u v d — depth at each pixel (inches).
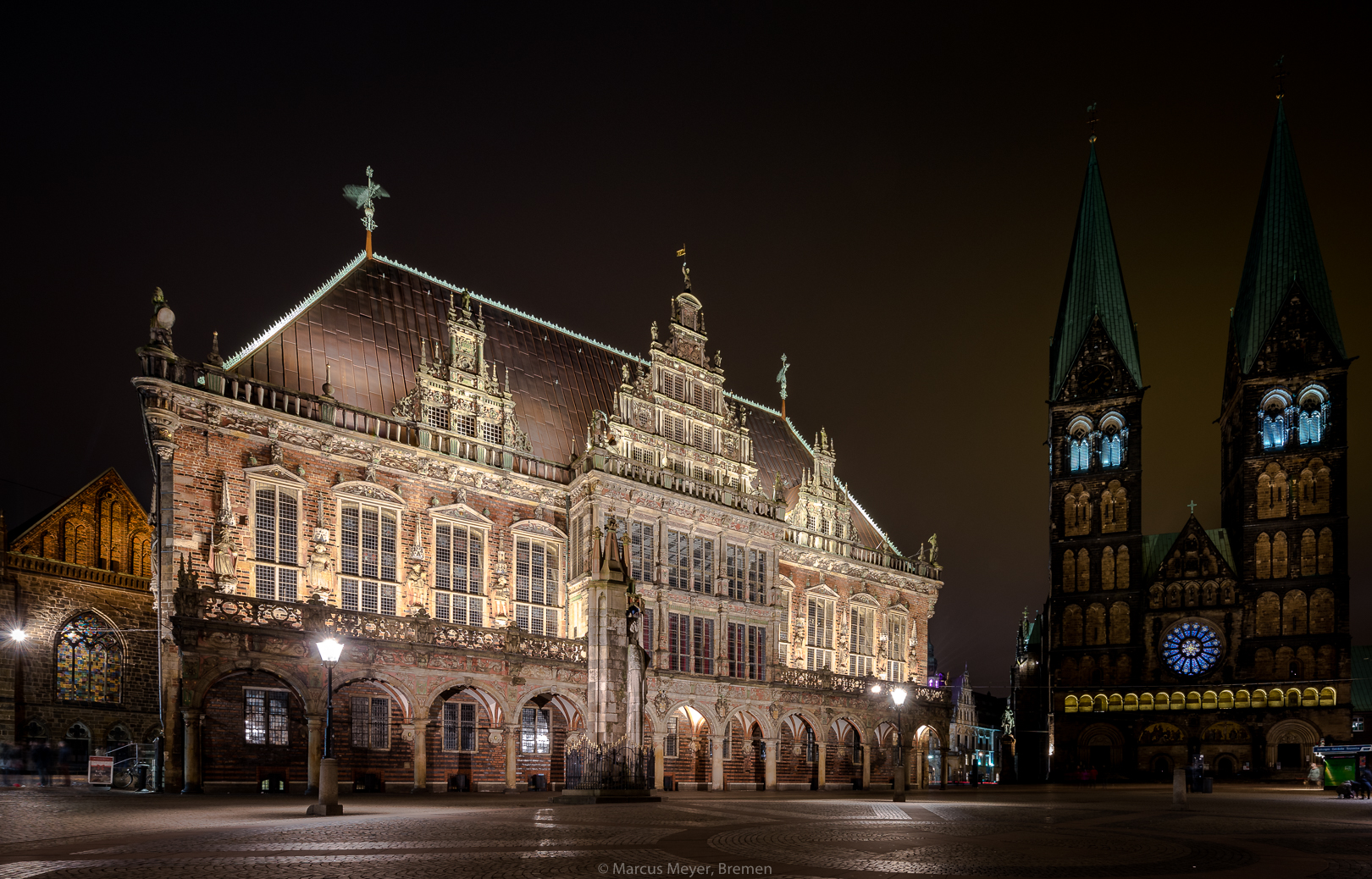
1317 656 3725.4
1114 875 615.8
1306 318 3939.5
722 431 2454.5
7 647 2069.4
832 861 662.5
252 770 1614.2
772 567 2422.5
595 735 1341.0
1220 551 3976.4
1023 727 5017.2
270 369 1782.7
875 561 2815.0
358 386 1903.3
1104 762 3937.0
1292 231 4033.0
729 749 2377.0
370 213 2197.3
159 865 602.2
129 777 1563.7
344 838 764.6
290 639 1550.2
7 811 1025.5
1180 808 1492.4
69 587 2208.4
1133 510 4084.6
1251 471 3937.0
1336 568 3745.1
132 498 2407.7
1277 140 4131.4
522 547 2020.2
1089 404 4239.7
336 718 1704.0
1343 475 3784.5
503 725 1797.5
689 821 992.2
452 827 871.7
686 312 2448.3
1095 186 4414.4
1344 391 3838.6
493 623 1923.0
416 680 1690.5
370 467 1801.2
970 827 990.4
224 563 1585.9
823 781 2437.3
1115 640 4025.6
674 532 2206.0
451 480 1918.1
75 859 635.5
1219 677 3846.0
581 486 2063.2
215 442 1625.2
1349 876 633.6
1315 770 2878.9
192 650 1464.1
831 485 2765.7
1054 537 4205.2
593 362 2527.1
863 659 2743.6
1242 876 622.2
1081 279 4370.1
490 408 2044.8
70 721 2167.8
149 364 1569.9
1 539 2089.1
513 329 2372.0
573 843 751.1
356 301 2041.1
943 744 2837.1
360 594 1766.7
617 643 1374.3
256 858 639.1
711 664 2229.3
